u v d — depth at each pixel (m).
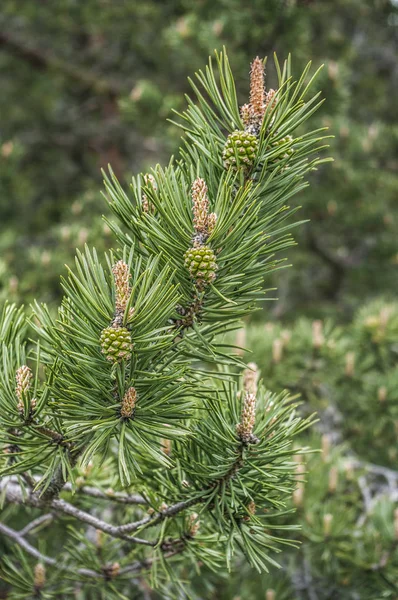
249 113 0.99
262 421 1.07
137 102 3.17
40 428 0.99
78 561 1.24
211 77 1.00
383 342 2.27
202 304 0.98
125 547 1.29
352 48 4.06
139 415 0.97
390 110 4.96
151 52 3.89
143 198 0.99
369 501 1.78
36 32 4.49
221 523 1.04
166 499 1.07
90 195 3.90
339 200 3.59
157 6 4.01
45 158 5.09
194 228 0.96
